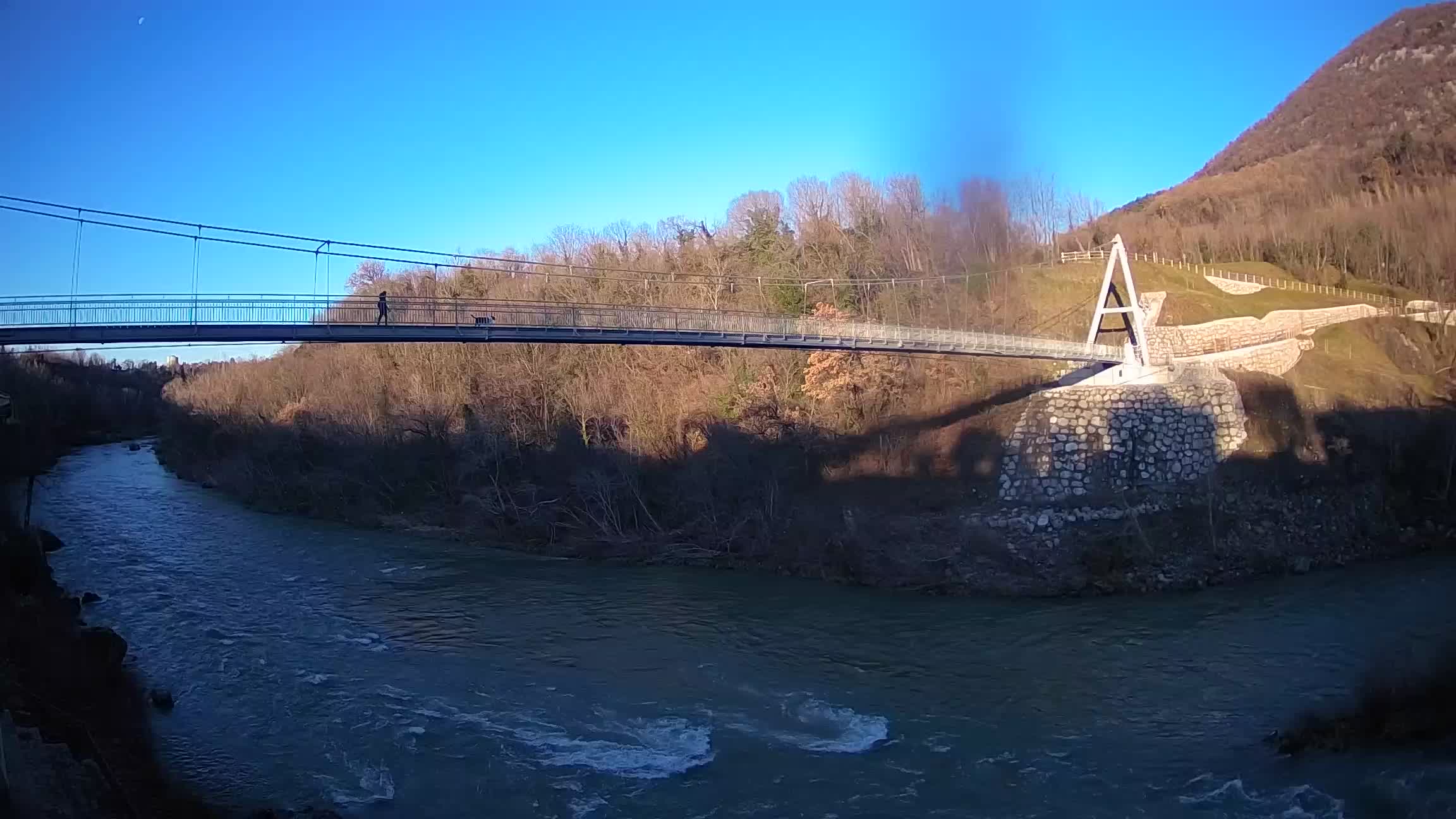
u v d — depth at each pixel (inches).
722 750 725.9
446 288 2285.9
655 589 1301.7
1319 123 4938.5
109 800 598.2
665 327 1416.1
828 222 2395.4
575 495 1737.2
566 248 2637.8
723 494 1616.6
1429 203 2534.5
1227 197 3526.1
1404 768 612.4
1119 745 719.7
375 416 2119.8
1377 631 977.5
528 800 644.1
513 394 1988.2
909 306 2006.6
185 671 938.1
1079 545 1354.6
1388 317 2004.2
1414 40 4987.7
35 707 736.3
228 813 626.5
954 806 621.3
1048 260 2314.2
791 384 1828.2
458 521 1779.0
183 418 2780.5
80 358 3939.5
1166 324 1931.6
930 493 1542.8
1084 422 1534.2
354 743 748.6
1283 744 690.8
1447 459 1535.4
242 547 1612.9
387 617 1149.1
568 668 940.6
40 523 1781.5
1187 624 1063.6
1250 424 1583.4
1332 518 1425.9
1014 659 956.0
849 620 1122.0
